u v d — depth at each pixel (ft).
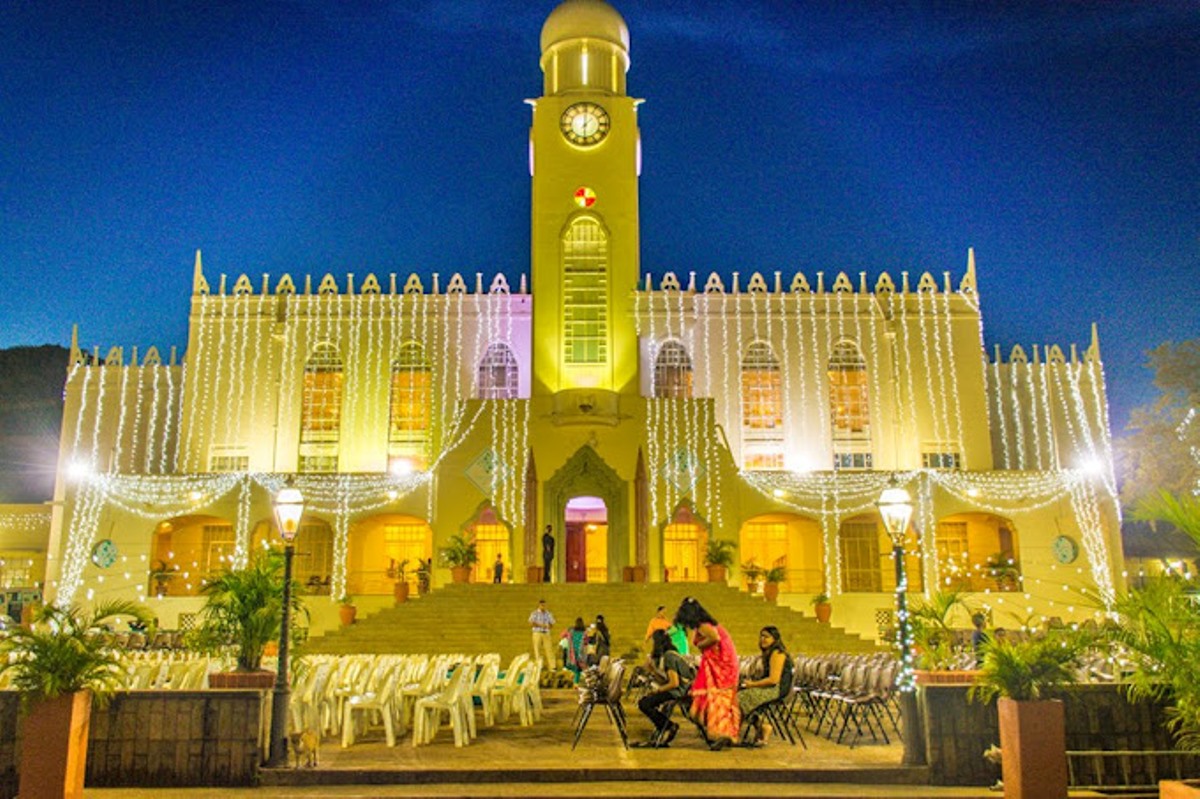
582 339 122.01
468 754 43.60
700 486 112.57
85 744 35.24
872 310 124.88
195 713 39.22
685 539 115.96
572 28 129.80
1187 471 112.68
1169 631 30.37
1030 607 106.11
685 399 115.03
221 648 47.01
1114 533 110.01
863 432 122.42
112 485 109.19
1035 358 127.95
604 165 125.80
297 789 37.91
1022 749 34.91
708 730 44.42
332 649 87.76
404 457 122.52
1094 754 38.40
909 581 110.73
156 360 127.54
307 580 111.96
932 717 39.32
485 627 90.63
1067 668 36.42
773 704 46.21
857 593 107.76
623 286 123.24
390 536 120.16
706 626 45.65
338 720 51.34
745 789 37.37
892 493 42.70
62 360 192.85
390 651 87.66
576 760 41.60
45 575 129.39
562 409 113.50
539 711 57.62
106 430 125.08
